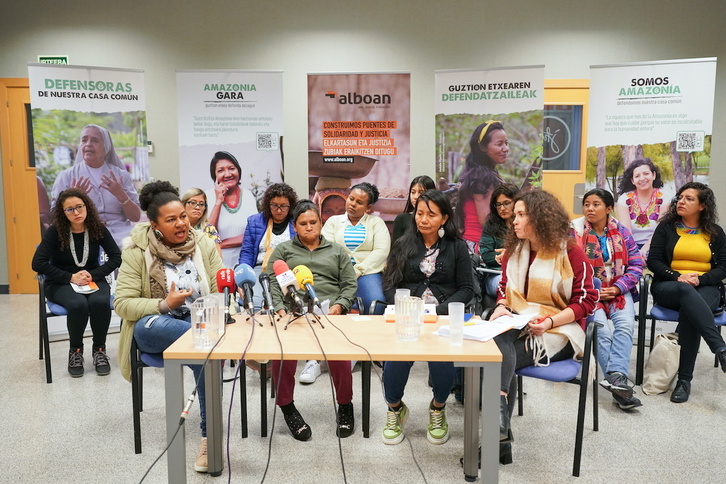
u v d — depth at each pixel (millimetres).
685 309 3137
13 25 5773
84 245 3734
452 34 5754
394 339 2084
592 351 2916
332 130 4922
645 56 5648
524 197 2527
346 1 5754
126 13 5742
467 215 4766
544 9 5668
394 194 4992
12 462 2457
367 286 3607
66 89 4445
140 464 2441
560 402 3156
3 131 5898
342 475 2352
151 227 2660
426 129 5895
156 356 2535
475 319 2387
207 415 2311
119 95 4594
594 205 3338
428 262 3006
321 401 3146
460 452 2559
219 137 4777
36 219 6051
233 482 2299
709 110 4156
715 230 3412
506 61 5754
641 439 2678
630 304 3277
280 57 5820
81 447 2600
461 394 3086
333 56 5809
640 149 4293
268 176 4852
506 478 2320
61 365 3756
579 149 5855
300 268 2395
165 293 2615
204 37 5781
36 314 5164
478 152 4676
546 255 2512
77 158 4531
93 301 3598
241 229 4879
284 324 2307
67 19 5746
